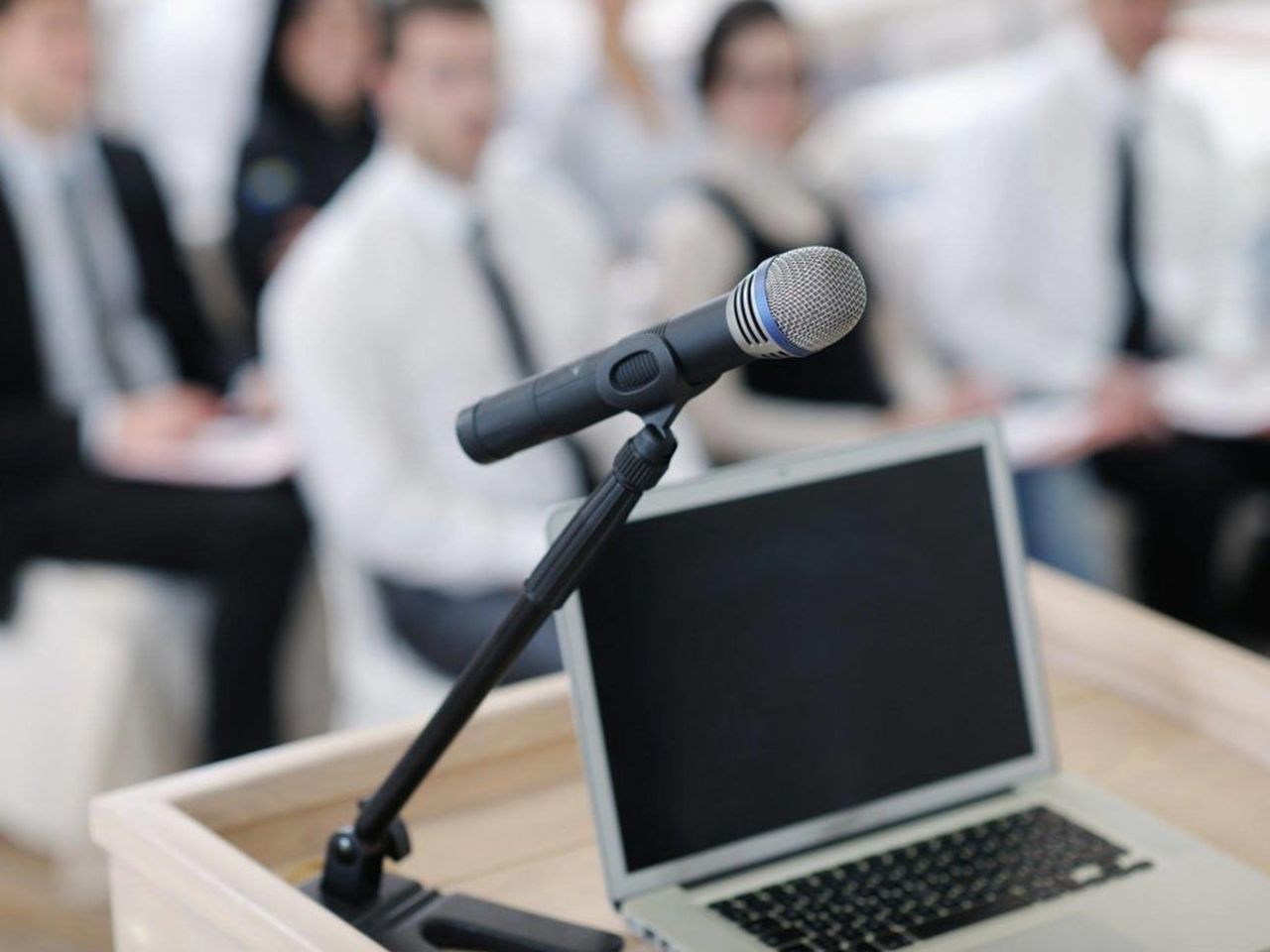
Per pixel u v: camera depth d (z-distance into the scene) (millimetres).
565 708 1450
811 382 3273
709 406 3143
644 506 1240
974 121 3580
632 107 3496
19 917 2699
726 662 1263
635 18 3486
